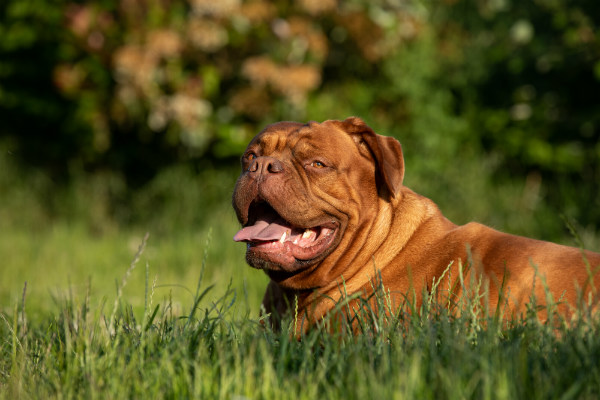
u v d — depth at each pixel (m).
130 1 14.70
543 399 3.18
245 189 5.28
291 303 5.67
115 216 15.55
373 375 3.39
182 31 14.55
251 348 3.70
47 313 7.00
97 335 4.45
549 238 12.11
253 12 13.84
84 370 3.88
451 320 4.28
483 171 13.98
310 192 5.24
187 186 14.90
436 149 14.59
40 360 4.44
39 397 3.72
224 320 4.53
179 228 13.98
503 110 14.88
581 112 14.17
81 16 15.09
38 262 10.84
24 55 16.78
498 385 3.21
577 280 4.81
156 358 3.98
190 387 3.58
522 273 4.90
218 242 11.41
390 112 15.06
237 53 14.75
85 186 16.22
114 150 16.59
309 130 5.45
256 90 14.23
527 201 13.31
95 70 15.41
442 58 15.84
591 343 3.64
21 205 15.74
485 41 16.47
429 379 3.47
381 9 14.70
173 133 15.26
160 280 9.41
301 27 13.98
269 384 3.48
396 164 5.44
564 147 13.95
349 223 5.39
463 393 3.25
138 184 16.56
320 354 4.27
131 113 15.16
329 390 3.43
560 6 14.67
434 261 5.23
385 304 4.70
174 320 4.49
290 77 13.68
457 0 16.64
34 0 16.27
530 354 3.71
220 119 14.95
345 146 5.47
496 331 3.89
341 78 15.52
